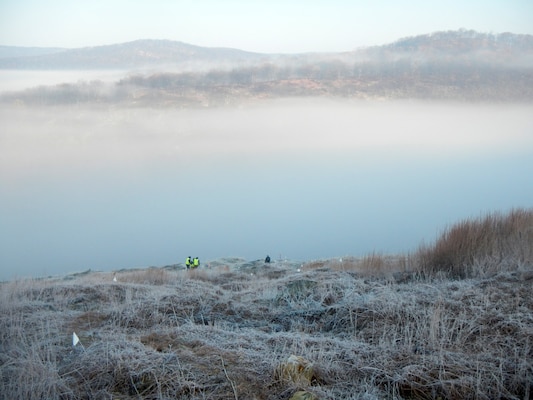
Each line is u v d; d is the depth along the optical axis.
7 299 6.67
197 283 8.71
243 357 4.52
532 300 5.41
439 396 4.09
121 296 7.44
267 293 7.51
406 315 5.32
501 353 4.46
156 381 4.11
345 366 4.43
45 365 4.29
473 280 6.53
